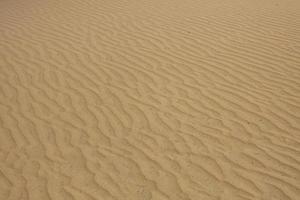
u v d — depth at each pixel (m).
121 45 8.84
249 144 5.41
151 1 11.95
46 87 7.37
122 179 5.01
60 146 5.73
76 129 6.08
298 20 9.38
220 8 10.72
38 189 4.97
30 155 5.61
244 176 4.89
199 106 6.35
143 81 7.23
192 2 11.47
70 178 5.11
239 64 7.52
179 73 7.39
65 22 10.73
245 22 9.53
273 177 4.83
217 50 8.16
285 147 5.29
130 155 5.41
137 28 9.77
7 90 7.42
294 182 4.72
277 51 7.89
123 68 7.77
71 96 6.98
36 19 11.24
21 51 9.10
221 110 6.20
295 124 5.71
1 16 11.95
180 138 5.66
